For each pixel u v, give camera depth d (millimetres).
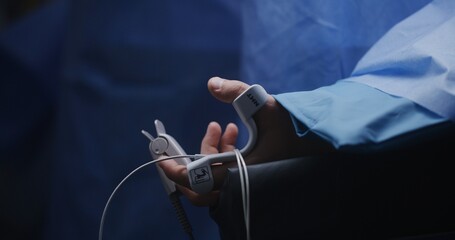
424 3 843
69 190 1182
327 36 877
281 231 471
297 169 465
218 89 526
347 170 461
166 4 1247
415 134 433
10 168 1518
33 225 1461
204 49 1242
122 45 1229
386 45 614
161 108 1218
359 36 867
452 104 439
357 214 470
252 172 466
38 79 1482
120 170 1188
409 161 464
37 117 1492
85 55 1228
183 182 545
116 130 1204
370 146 418
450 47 499
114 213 1172
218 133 655
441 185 474
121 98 1217
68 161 1193
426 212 479
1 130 1491
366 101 469
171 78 1232
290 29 905
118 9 1237
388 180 466
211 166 521
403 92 470
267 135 520
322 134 437
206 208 1150
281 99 503
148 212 1166
